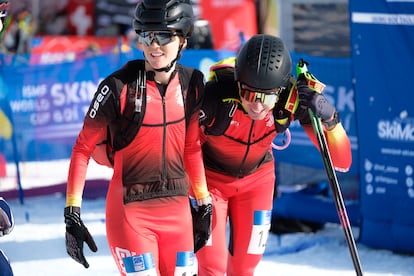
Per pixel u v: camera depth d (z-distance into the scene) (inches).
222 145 399.9
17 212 735.7
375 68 583.5
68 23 1258.6
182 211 355.9
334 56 1077.1
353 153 658.8
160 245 356.5
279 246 608.7
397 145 578.6
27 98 776.3
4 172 801.6
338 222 631.8
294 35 1097.4
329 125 385.7
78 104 789.9
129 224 345.4
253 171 412.8
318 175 682.8
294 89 383.9
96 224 683.4
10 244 629.9
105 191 794.8
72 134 793.6
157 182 351.3
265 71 358.0
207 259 397.4
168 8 337.1
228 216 425.7
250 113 373.1
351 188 669.9
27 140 790.5
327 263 566.3
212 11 1141.1
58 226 683.4
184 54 753.0
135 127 343.6
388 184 587.5
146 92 343.9
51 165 800.3
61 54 1087.6
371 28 581.0
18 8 1227.2
